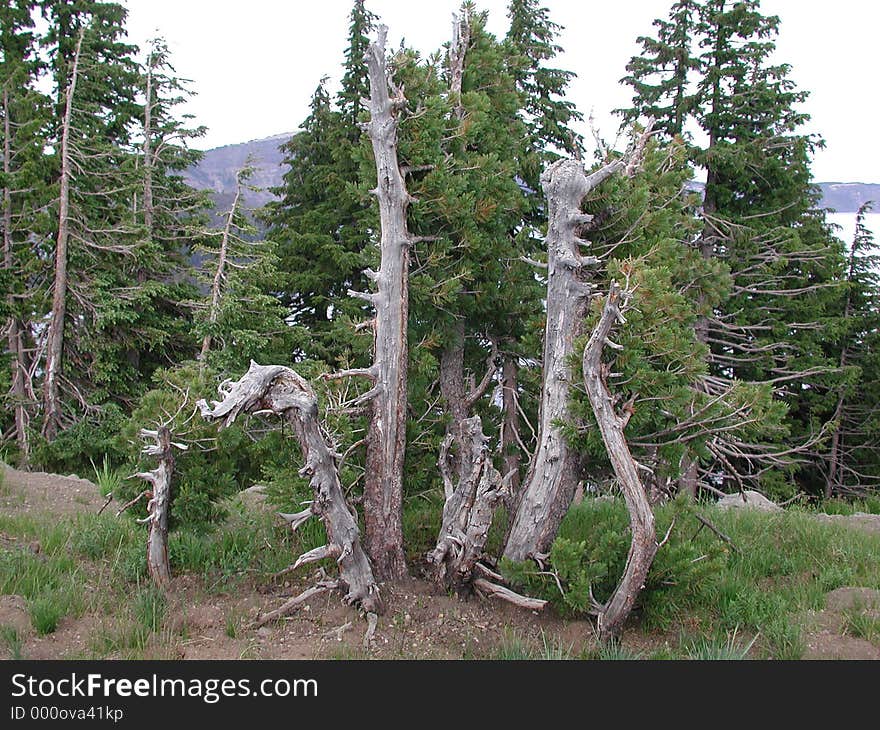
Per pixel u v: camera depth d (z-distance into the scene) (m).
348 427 7.89
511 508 8.22
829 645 6.57
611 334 6.72
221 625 6.54
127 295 17.45
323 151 22.97
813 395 19.75
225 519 7.93
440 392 9.98
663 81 18.78
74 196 17.28
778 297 18.48
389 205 7.77
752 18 18.02
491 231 9.84
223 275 17.09
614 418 6.31
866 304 22.61
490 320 10.49
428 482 8.98
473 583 7.18
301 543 8.40
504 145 10.73
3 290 16.34
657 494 10.86
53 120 18.73
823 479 22.72
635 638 6.79
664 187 10.52
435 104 8.22
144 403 7.48
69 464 16.36
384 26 7.63
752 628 6.95
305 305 21.80
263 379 6.33
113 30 21.53
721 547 6.89
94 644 5.98
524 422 13.47
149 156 19.94
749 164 17.95
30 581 6.89
